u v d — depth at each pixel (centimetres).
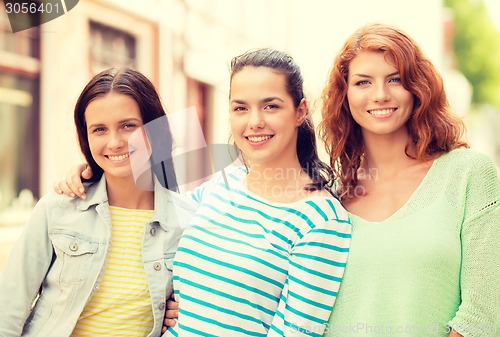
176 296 198
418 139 196
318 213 189
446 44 1263
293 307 183
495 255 178
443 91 195
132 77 200
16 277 193
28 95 421
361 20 690
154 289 196
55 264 196
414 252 179
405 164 199
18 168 425
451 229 181
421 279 178
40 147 426
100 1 434
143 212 204
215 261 191
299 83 198
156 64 481
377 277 182
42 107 424
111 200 205
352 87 195
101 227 199
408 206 187
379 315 180
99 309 194
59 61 420
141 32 472
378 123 191
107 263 198
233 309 186
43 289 200
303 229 188
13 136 423
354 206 200
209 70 515
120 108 194
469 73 1355
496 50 1353
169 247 204
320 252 185
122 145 194
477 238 179
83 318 194
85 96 196
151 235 203
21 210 423
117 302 194
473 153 189
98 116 194
